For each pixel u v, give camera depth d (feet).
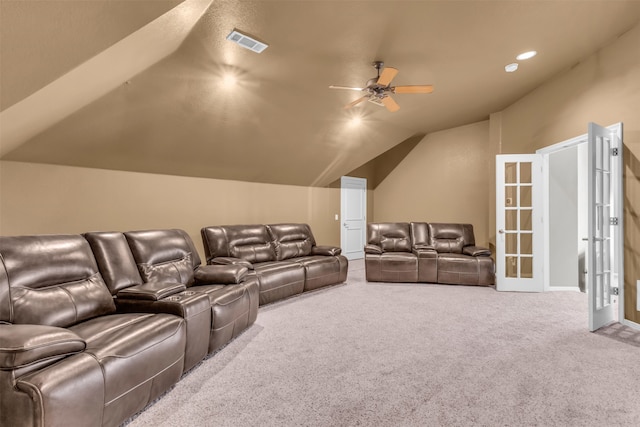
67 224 11.71
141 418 5.62
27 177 10.83
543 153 14.78
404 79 13.42
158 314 6.84
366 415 5.67
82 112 10.19
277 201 19.65
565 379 6.85
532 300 13.35
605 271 10.51
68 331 4.95
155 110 11.58
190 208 15.43
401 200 24.98
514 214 16.22
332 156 19.60
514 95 15.64
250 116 14.02
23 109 7.95
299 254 16.56
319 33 9.74
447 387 6.56
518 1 8.64
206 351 7.79
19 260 5.96
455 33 10.05
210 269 10.20
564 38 10.60
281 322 10.67
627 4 8.95
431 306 12.46
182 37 9.44
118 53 7.99
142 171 13.70
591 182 9.61
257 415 5.70
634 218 10.06
